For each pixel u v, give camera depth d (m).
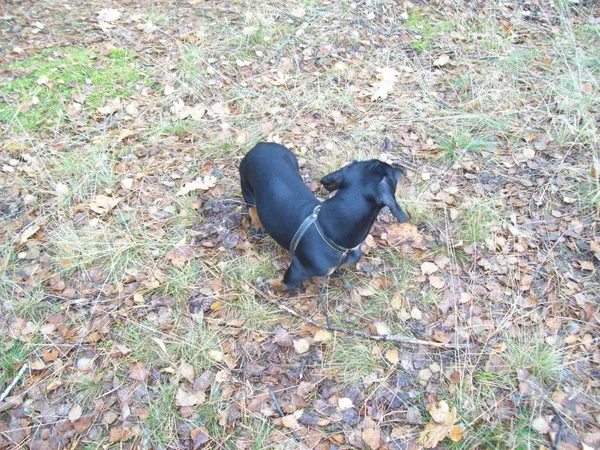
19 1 2.15
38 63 1.86
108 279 1.31
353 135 1.67
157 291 1.29
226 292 1.29
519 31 2.10
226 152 1.62
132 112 1.72
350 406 1.11
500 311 1.27
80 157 1.57
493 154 1.63
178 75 1.86
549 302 1.28
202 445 1.05
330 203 1.14
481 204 1.47
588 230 1.42
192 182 1.52
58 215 1.43
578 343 1.20
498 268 1.35
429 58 1.98
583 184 1.52
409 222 1.45
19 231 1.39
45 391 1.12
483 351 1.19
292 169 1.28
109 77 1.83
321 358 1.18
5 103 1.72
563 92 1.78
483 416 1.09
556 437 1.05
